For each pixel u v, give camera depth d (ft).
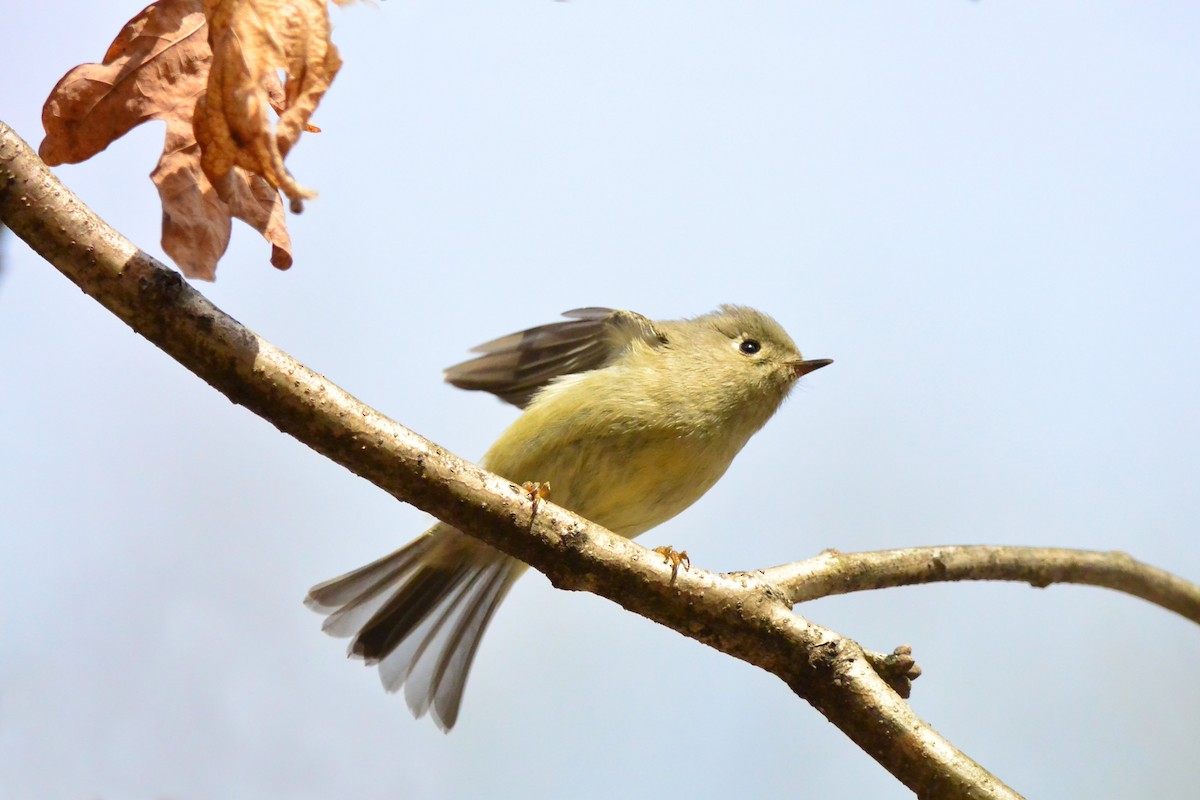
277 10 17.53
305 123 17.62
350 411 18.92
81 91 19.54
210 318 18.04
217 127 17.29
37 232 17.47
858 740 19.92
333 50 17.79
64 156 19.52
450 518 19.81
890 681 20.54
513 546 20.11
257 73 17.35
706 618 20.44
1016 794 19.15
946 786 19.20
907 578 26.43
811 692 20.24
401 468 19.29
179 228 19.51
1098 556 29.48
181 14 19.99
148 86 19.77
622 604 20.56
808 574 25.05
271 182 17.42
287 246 19.92
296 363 18.71
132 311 17.78
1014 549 28.25
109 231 17.89
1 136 17.42
